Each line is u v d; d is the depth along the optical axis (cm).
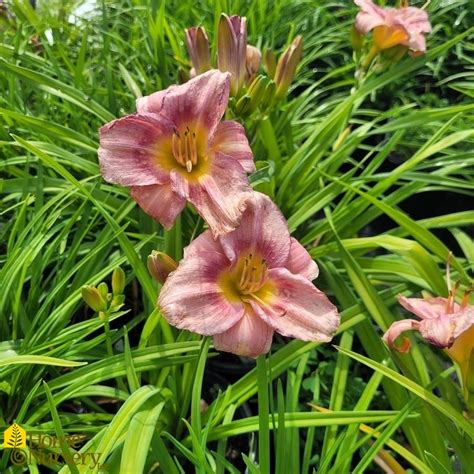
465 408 35
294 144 59
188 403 36
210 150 31
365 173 53
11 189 47
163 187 30
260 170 40
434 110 51
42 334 36
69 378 34
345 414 32
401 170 47
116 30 76
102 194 47
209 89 30
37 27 67
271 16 77
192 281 27
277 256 29
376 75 59
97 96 61
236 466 38
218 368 46
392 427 30
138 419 29
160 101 32
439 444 34
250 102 41
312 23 81
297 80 76
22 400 36
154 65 63
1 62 49
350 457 31
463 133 48
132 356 34
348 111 53
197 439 29
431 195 69
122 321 49
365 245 45
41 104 60
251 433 39
